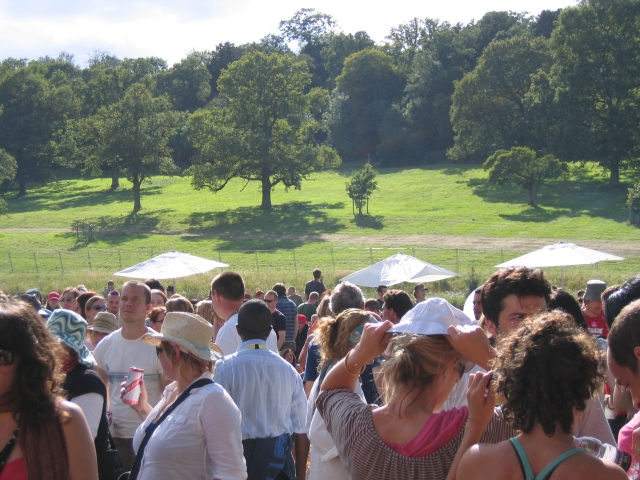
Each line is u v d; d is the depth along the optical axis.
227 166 78.75
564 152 74.00
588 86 72.44
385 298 6.21
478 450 2.55
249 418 4.73
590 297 7.73
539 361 2.44
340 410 3.11
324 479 3.79
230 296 6.20
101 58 160.38
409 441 2.88
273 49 158.88
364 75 118.31
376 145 117.62
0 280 38.56
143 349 5.69
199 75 142.88
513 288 3.81
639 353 2.92
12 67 114.62
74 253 61.06
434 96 112.25
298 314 12.73
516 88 89.62
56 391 3.05
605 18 73.56
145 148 82.88
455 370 3.00
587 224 61.09
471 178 89.75
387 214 72.00
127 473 4.21
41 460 2.93
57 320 4.14
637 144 71.44
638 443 2.79
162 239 67.75
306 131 83.12
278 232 67.69
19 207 92.12
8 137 101.19
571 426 2.47
